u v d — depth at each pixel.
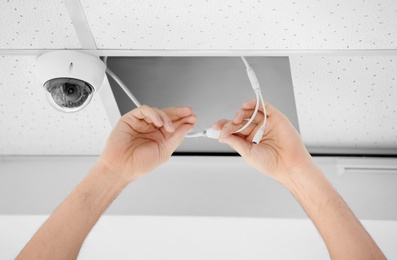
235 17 1.01
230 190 1.42
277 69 1.24
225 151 1.50
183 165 1.50
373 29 1.03
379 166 1.41
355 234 0.97
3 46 1.12
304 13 1.00
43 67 1.09
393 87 1.18
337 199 1.03
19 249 1.50
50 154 1.51
